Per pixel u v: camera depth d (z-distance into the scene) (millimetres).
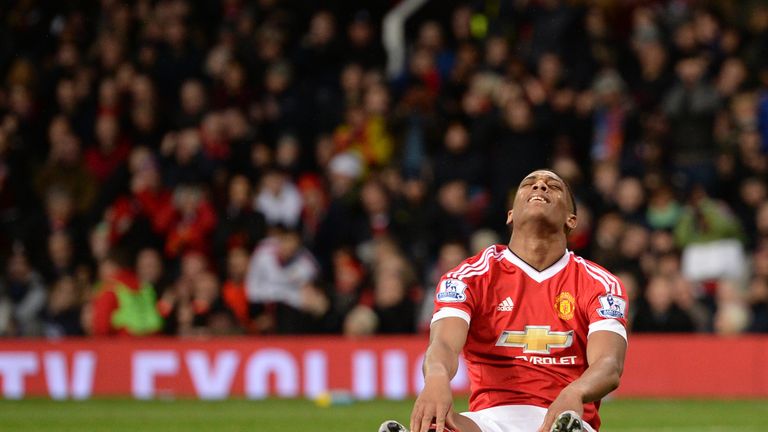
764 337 41062
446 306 15938
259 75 56656
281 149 52125
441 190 50375
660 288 43062
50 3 62875
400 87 57031
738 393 41188
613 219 45906
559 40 54656
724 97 51188
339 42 57406
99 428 33406
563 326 16094
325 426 33281
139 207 50375
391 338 42469
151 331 45469
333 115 55281
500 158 50031
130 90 55875
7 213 54781
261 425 33719
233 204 49531
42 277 51375
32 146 57250
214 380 43156
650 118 51406
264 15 59219
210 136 52469
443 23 61438
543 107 50344
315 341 42969
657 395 41781
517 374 16094
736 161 49719
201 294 45344
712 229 45812
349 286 45719
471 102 52531
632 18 58344
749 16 55938
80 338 45844
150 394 43312
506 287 16234
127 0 61312
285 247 46281
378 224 49562
